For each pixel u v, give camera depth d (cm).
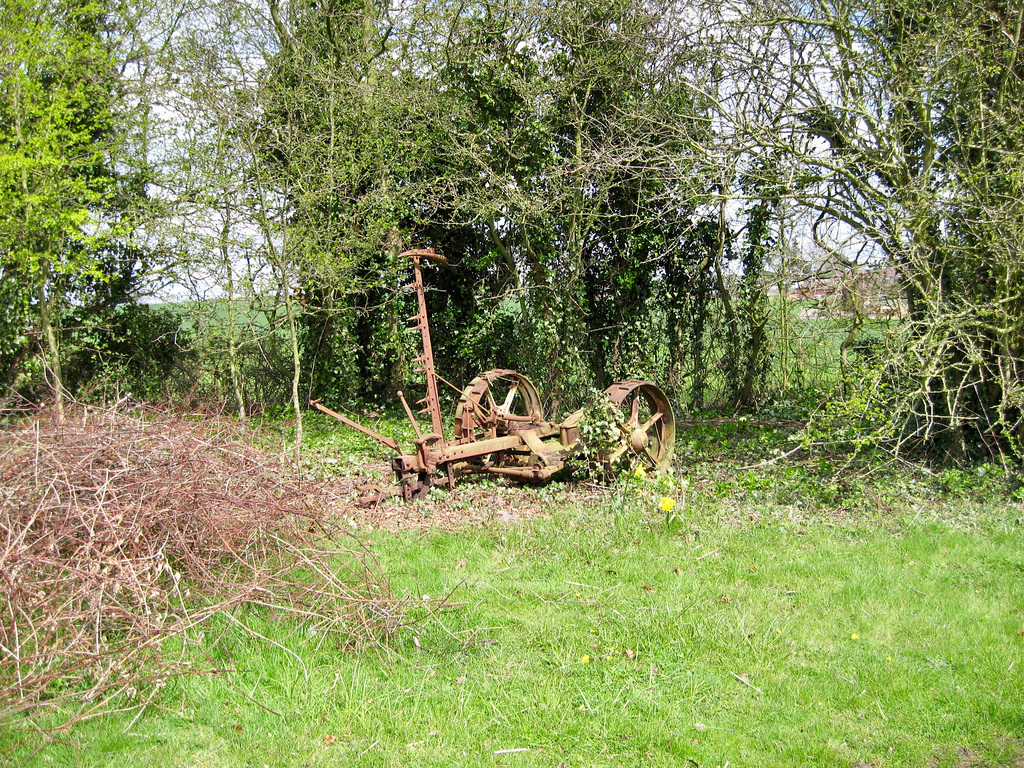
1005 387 661
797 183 833
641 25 1045
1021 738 339
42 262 1053
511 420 786
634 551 559
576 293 1190
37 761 317
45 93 1058
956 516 620
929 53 705
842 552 555
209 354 1277
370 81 1216
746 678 388
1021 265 655
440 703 366
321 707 361
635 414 790
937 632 433
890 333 673
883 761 327
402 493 705
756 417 1183
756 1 833
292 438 1081
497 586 499
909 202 702
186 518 446
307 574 475
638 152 915
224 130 1037
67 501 416
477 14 1135
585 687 381
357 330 1360
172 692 367
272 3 1227
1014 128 684
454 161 1180
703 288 1259
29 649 361
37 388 1165
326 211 1118
